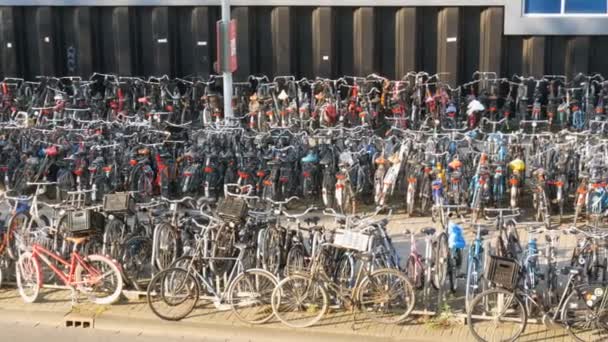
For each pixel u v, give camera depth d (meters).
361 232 11.39
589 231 12.25
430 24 23.70
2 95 23.78
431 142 16.28
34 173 16.53
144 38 25.25
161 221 12.38
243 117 21.36
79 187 15.65
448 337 10.80
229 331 11.24
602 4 22.70
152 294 11.88
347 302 11.43
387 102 22.62
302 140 17.08
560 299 11.05
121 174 16.09
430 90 23.77
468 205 15.20
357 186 15.90
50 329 11.52
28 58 26.09
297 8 24.12
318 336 11.02
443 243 11.65
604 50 23.25
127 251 12.28
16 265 12.30
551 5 22.95
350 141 16.77
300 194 16.52
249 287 11.47
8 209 15.54
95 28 25.42
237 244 11.75
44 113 21.73
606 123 18.62
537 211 15.00
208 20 24.55
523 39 23.41
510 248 11.79
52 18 25.45
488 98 22.30
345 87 24.06
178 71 25.30
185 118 22.62
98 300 11.95
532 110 22.05
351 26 24.12
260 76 24.72
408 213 15.64
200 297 11.88
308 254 12.04
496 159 15.69
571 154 15.80
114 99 22.98
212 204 15.14
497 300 10.95
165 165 16.12
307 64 24.52
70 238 11.96
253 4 24.00
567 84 22.45
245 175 15.57
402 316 11.16
